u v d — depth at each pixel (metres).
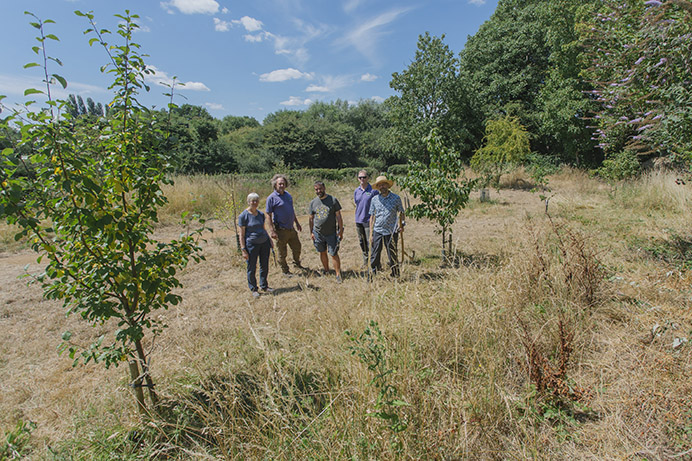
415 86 22.75
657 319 3.52
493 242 7.58
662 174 10.77
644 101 4.76
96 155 2.67
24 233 2.29
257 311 4.88
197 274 6.68
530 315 3.63
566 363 2.89
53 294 2.59
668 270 4.77
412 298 3.84
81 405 3.11
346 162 45.22
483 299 3.79
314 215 5.89
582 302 3.87
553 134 20.23
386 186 5.32
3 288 6.10
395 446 2.15
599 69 5.58
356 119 62.22
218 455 2.24
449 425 2.38
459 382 2.79
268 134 42.31
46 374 3.71
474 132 26.89
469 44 27.92
